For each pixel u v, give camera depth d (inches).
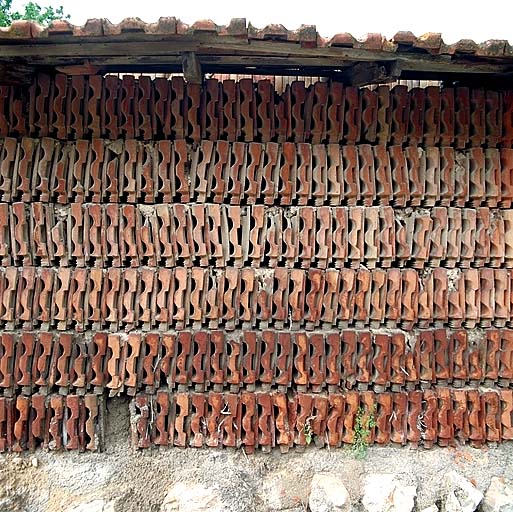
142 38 124.6
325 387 163.8
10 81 153.3
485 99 161.6
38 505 149.4
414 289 160.9
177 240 158.1
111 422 165.9
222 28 120.0
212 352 161.2
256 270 160.7
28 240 157.8
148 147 158.6
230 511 146.0
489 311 163.0
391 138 161.5
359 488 154.3
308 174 158.9
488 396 163.8
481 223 162.6
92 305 158.2
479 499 150.1
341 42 125.3
